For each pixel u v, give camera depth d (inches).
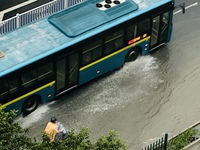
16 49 1646.2
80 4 1779.0
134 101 1768.0
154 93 1795.0
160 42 1910.7
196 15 2050.9
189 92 1803.6
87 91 1785.2
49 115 1717.5
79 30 1708.9
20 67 1605.6
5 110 1636.3
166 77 1843.0
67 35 1695.4
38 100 1708.9
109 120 1712.6
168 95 1791.3
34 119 1704.0
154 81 1829.5
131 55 1860.2
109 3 1791.3
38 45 1664.6
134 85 1813.5
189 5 2082.9
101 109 1739.7
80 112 1729.8
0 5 2112.5
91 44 1723.7
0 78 1582.2
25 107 1688.0
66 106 1742.1
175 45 1943.9
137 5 1804.9
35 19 1823.3
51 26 1722.4
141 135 1678.2
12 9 2105.1
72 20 1732.3
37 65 1636.3
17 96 1641.2
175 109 1752.0
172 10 1866.4
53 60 1662.2
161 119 1723.7
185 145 1565.0
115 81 1820.9
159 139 1592.0
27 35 1690.5
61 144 1286.9
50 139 1347.2
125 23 1770.4
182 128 1699.1
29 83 1647.4
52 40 1681.8
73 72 1728.6
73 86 1758.1
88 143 1315.2
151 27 1849.2
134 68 1863.9
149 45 1882.4
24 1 2135.8
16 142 1300.4
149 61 1888.5
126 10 1782.7
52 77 1685.5
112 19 1754.4
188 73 1860.2
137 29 1814.7
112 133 1314.0
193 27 2009.1
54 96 1726.1
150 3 1823.3
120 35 1780.3
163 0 1835.6
